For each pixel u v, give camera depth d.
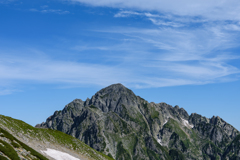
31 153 102.38
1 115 146.88
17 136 128.62
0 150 81.81
